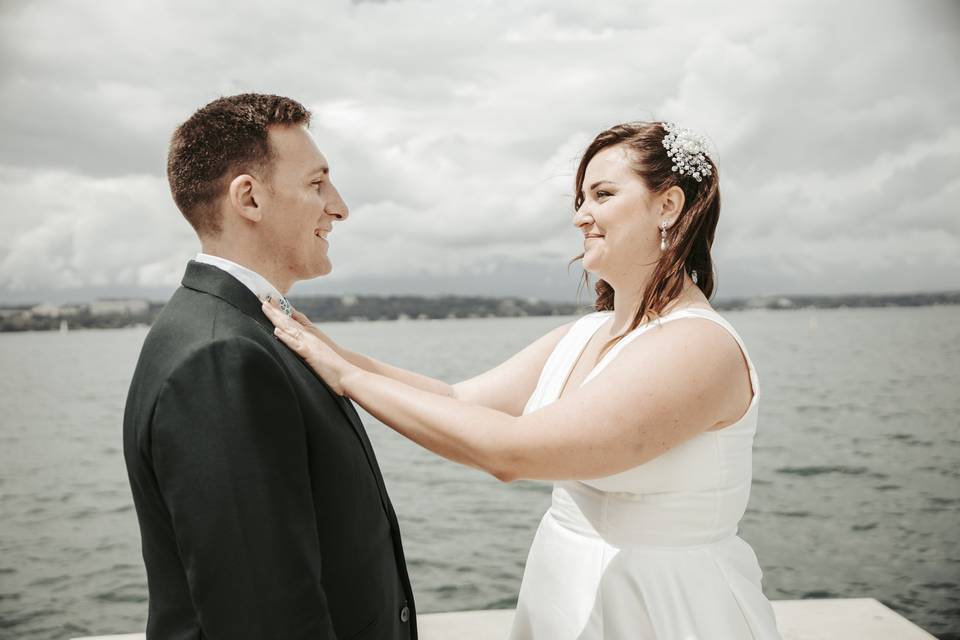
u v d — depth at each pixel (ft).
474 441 4.50
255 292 4.47
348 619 4.36
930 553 31.73
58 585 31.32
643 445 4.49
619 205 5.17
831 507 40.14
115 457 64.03
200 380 3.67
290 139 4.47
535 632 5.42
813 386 96.02
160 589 4.07
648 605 4.82
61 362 172.35
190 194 4.45
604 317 6.17
